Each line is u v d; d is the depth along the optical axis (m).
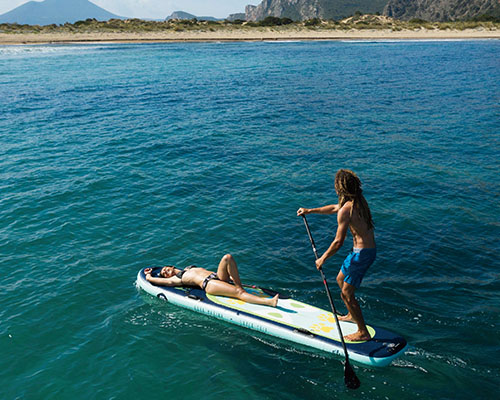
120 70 38.59
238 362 5.80
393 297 7.12
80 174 13.05
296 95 26.52
